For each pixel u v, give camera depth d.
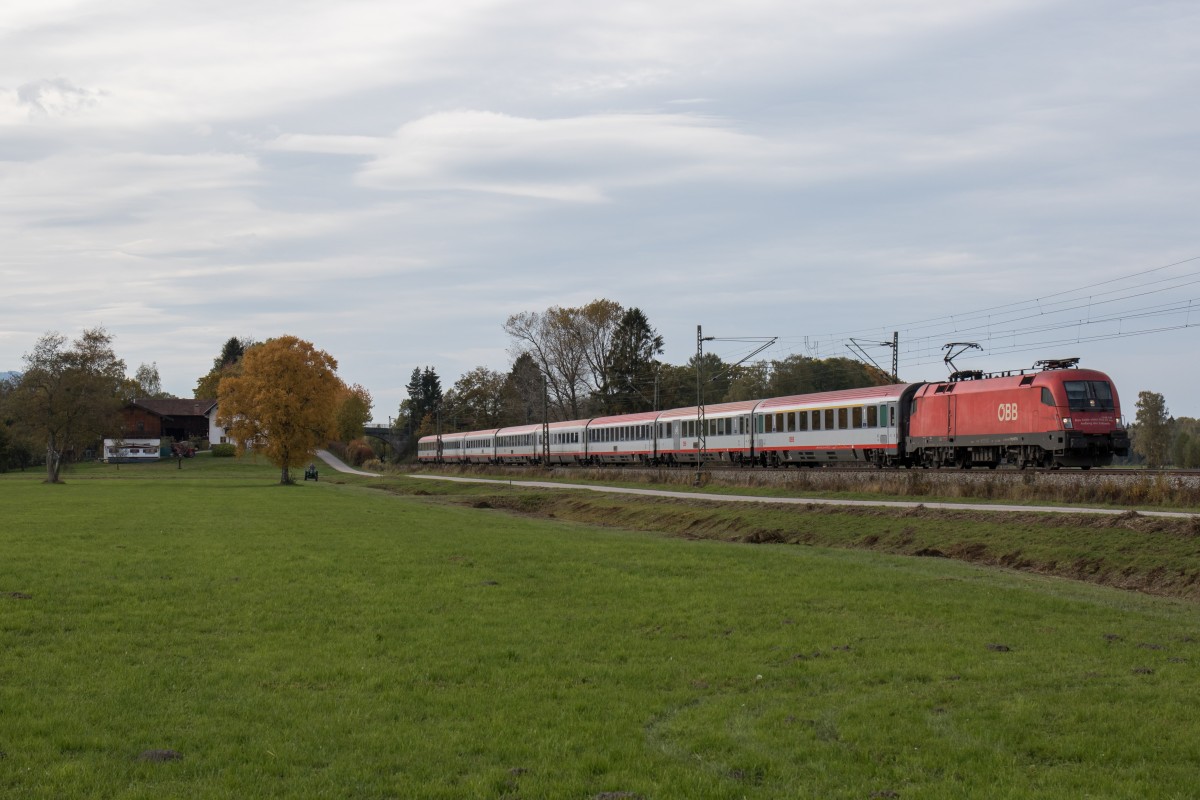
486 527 44.47
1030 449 47.44
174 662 17.38
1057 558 31.41
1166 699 14.91
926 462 54.88
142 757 12.38
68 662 17.27
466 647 18.66
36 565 28.34
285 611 22.05
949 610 22.28
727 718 14.31
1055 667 17.03
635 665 17.42
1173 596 26.56
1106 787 11.46
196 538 37.03
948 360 57.25
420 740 13.14
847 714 14.31
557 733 13.53
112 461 152.12
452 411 166.88
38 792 11.04
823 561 31.09
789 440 65.94
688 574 28.11
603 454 94.38
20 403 95.81
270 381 95.31
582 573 28.22
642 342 128.50
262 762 12.22
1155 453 99.06
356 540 37.00
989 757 12.45
